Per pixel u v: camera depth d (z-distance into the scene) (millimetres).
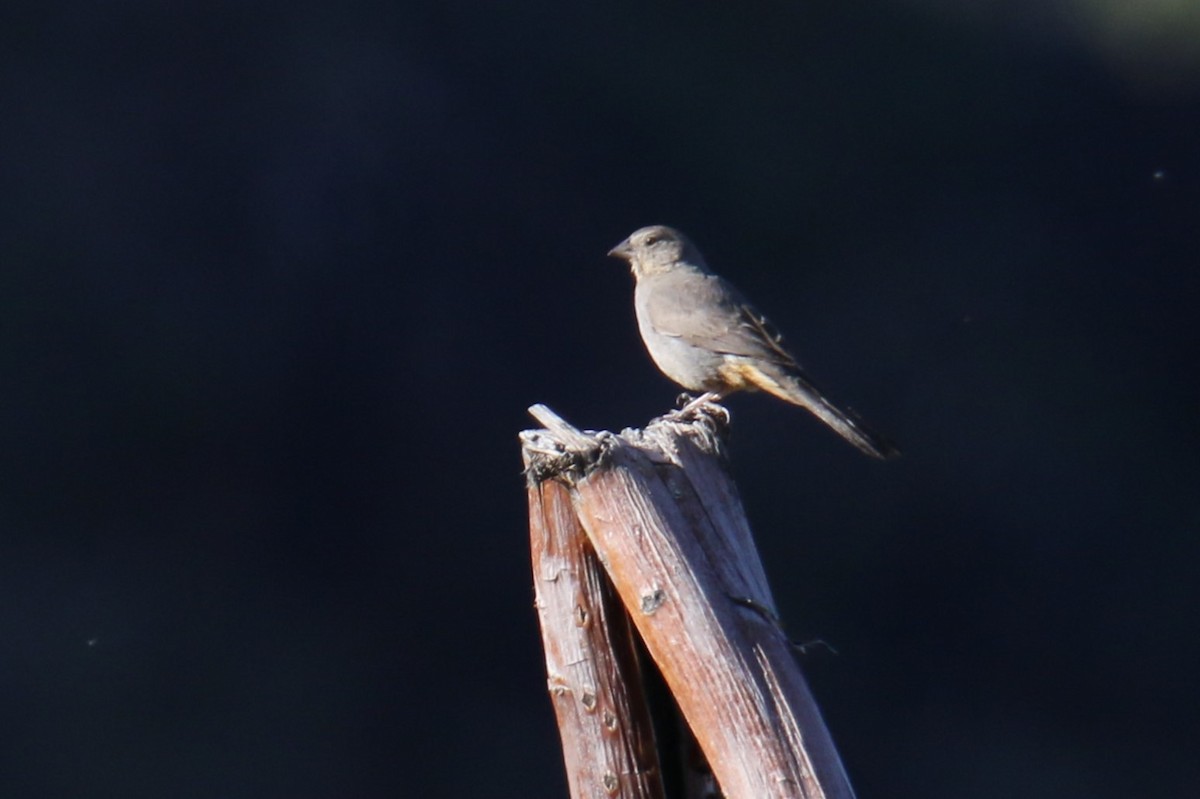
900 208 18828
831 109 19125
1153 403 17938
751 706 4426
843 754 15234
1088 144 19719
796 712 4449
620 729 4898
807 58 19172
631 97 17859
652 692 4992
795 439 16750
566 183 17109
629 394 16000
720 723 4438
